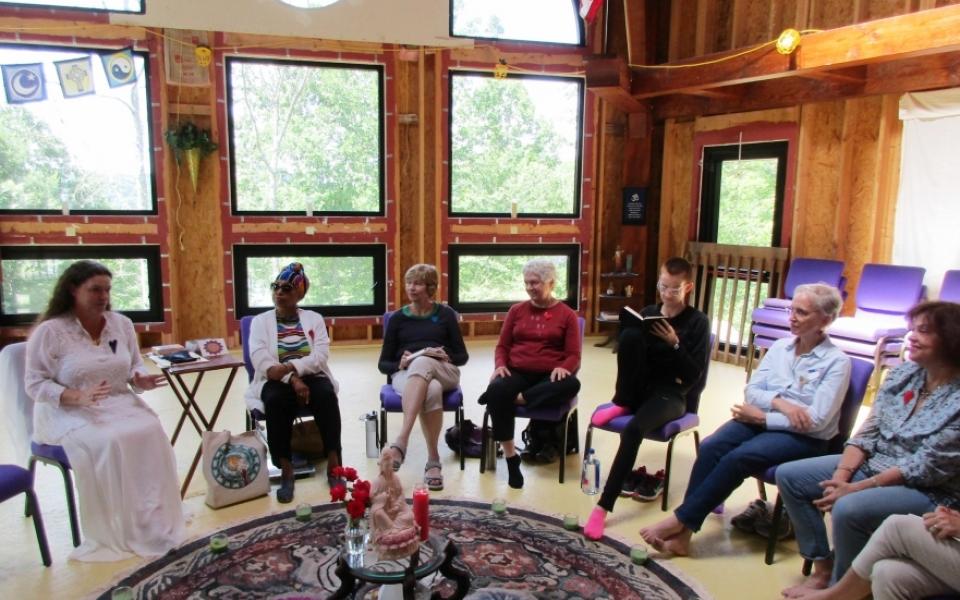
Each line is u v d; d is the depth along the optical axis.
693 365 2.80
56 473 3.12
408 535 1.77
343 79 5.43
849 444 2.22
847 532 1.96
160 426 2.50
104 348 2.53
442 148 5.65
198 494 2.87
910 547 1.73
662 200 6.14
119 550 2.38
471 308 5.96
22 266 5.01
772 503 2.83
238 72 5.23
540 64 5.75
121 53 4.78
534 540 2.52
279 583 2.22
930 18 3.68
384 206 5.65
